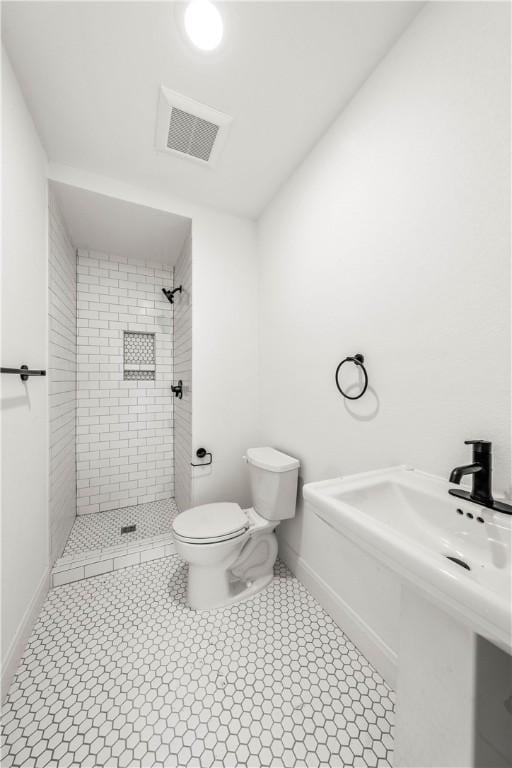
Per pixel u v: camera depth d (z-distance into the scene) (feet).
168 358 8.71
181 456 7.54
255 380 6.76
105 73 3.57
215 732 2.90
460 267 2.68
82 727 2.94
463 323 2.65
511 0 2.31
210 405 6.29
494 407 2.43
